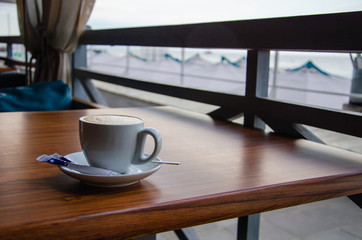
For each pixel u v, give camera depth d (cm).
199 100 133
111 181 45
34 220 36
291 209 188
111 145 47
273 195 50
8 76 215
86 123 48
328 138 104
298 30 92
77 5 202
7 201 41
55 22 212
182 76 485
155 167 50
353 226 167
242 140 82
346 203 195
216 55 641
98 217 38
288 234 159
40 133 82
